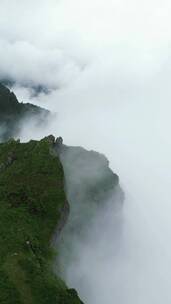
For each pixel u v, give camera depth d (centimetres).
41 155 11025
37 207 9494
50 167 10669
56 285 7744
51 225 9338
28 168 10594
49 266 8344
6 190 9862
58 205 9794
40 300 7388
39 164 10712
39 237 8925
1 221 8900
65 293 7638
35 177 10312
